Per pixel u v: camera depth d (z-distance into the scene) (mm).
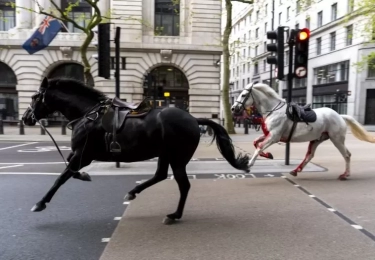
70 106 5016
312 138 7559
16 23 26781
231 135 21234
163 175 4902
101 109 4898
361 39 30109
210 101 26406
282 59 8922
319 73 38656
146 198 6129
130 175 8344
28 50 19578
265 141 7449
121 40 25219
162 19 26531
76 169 4809
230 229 4535
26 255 3746
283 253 3771
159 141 4738
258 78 54500
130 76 25703
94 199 6105
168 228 4574
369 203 5730
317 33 38219
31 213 5266
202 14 25984
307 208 5473
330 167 9141
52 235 4352
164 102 26828
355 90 32125
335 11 35000
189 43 26062
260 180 7633
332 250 3850
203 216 5094
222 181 7555
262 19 52000
